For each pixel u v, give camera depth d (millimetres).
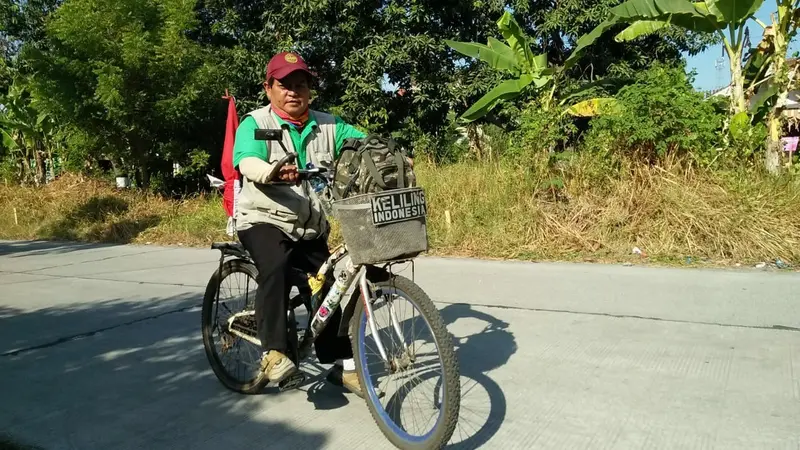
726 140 7918
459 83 13977
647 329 4395
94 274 7941
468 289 5875
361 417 3219
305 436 3010
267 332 3098
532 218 8102
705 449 2684
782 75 8234
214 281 3803
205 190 15719
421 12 13508
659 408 3107
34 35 18188
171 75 13539
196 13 13953
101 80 12562
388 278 2879
